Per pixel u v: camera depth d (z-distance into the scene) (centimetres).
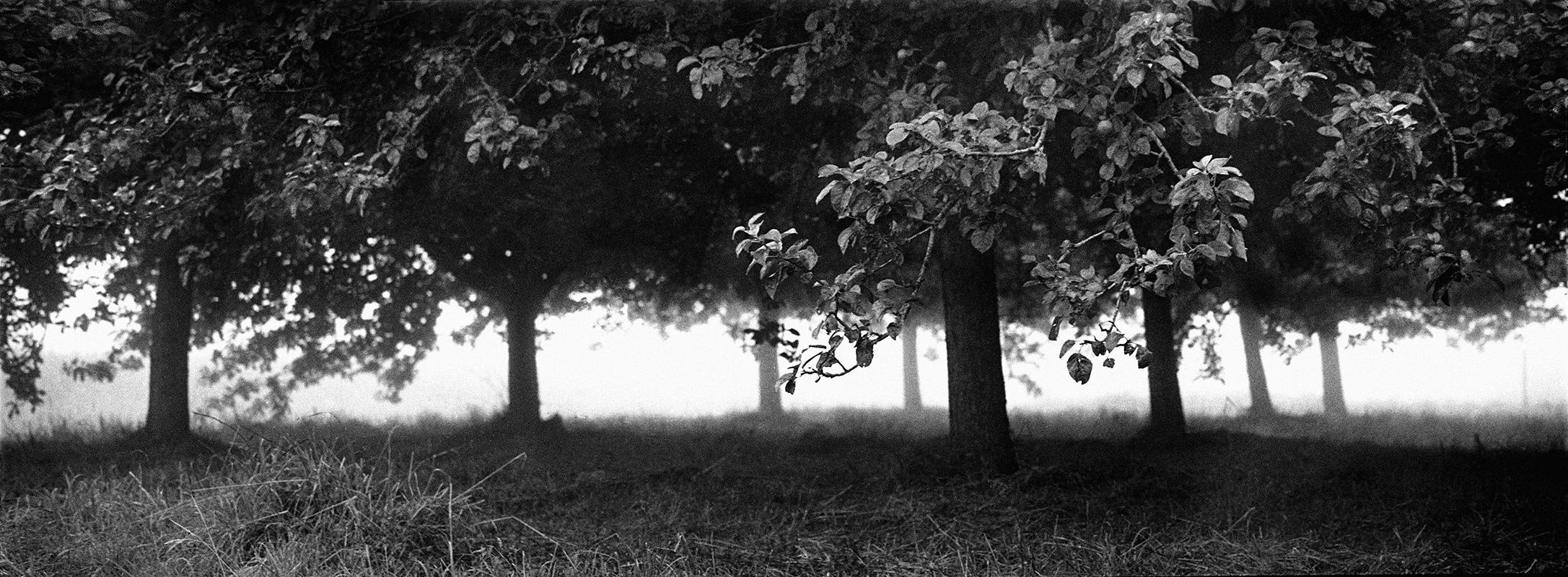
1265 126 859
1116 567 645
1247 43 617
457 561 620
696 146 1212
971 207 524
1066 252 493
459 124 915
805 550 689
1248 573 643
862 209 483
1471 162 780
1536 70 664
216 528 626
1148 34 500
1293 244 1719
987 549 684
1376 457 1174
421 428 1720
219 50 822
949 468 970
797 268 488
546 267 1551
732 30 805
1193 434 1466
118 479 841
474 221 1298
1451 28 669
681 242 1445
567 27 816
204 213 965
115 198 766
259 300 1598
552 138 880
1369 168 534
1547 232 1227
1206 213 445
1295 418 2361
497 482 934
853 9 723
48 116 902
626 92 760
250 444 791
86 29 750
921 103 641
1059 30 590
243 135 826
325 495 650
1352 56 599
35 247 1196
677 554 659
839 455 1196
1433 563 659
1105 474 980
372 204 1028
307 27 805
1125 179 538
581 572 614
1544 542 709
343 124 844
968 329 1016
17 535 655
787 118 1005
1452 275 511
